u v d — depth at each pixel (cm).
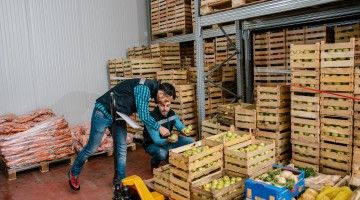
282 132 536
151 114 575
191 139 609
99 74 1008
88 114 991
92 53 989
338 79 449
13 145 653
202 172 424
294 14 707
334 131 463
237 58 784
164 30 1009
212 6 629
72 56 948
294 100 498
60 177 651
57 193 569
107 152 770
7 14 840
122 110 502
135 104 509
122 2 1044
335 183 427
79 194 558
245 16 559
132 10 1068
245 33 821
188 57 1076
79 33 959
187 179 411
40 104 900
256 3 538
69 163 739
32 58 881
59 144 704
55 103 927
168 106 527
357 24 631
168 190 447
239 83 782
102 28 1005
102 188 579
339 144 473
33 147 671
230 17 585
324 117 474
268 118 529
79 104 971
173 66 920
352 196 345
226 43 862
